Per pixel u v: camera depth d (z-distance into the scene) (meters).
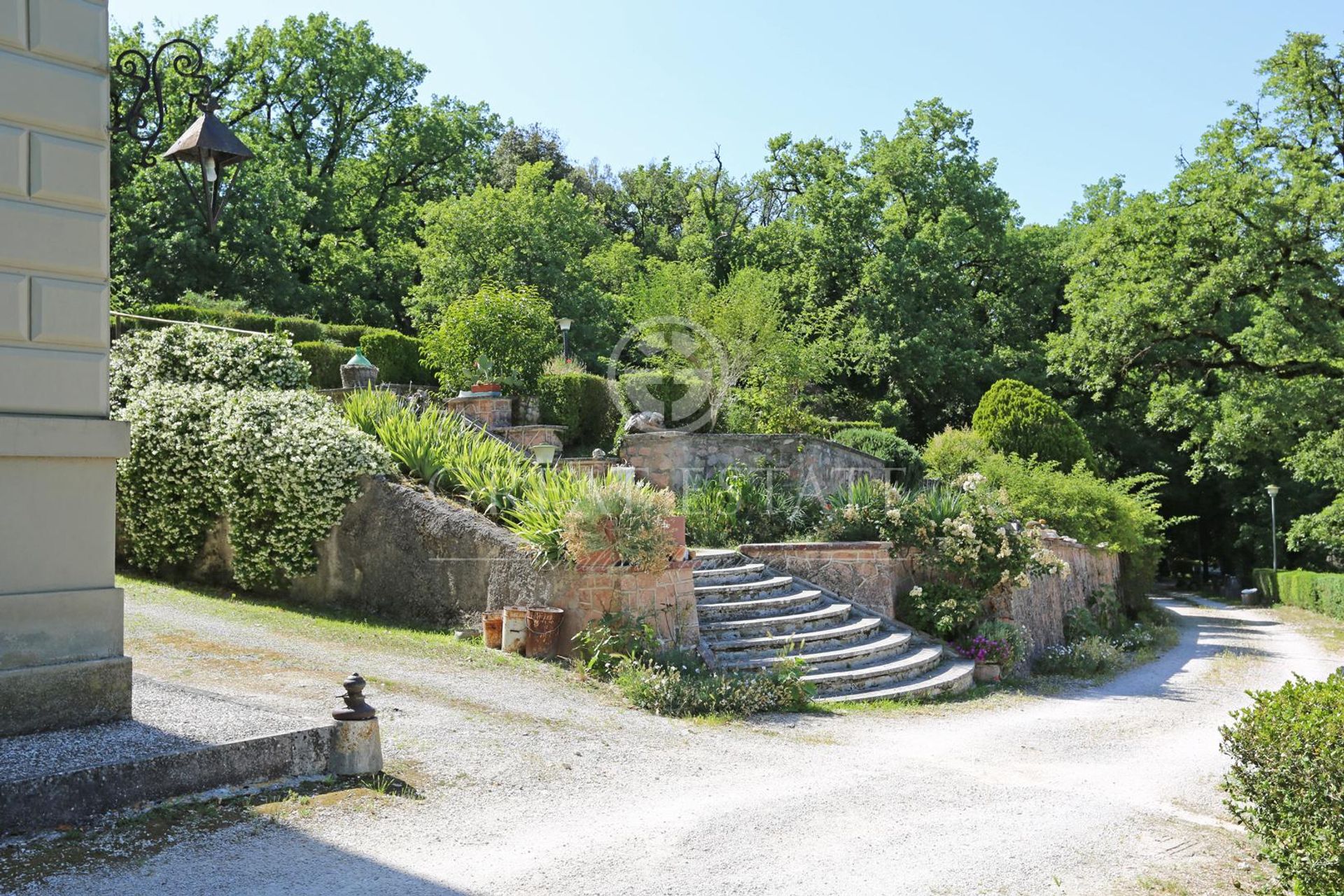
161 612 10.50
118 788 5.33
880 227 38.00
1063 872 5.33
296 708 7.13
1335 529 31.84
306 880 4.66
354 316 34.16
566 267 32.53
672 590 10.85
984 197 38.28
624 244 38.03
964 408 36.56
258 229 29.92
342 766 6.21
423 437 12.70
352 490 11.85
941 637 13.53
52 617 6.30
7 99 6.28
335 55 37.03
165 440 12.64
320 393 15.84
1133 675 14.41
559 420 19.34
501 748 7.12
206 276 28.84
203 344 14.20
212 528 12.66
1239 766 5.49
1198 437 27.61
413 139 39.25
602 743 7.64
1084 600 19.77
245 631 10.00
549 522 10.75
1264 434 26.02
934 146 39.22
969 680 12.34
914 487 21.64
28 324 6.34
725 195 44.38
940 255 35.97
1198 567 45.47
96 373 6.66
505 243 31.98
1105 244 27.03
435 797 6.00
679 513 14.20
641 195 47.81
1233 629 24.38
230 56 35.47
